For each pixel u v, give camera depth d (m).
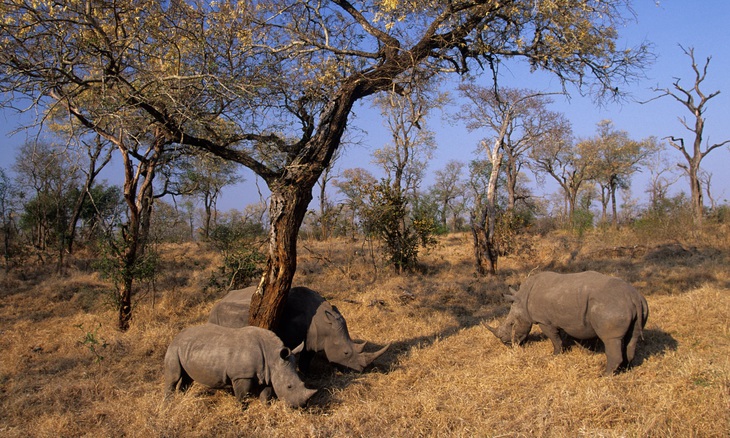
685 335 9.02
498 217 21.78
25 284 16.61
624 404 6.16
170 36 8.41
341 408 6.68
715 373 6.90
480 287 15.05
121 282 11.56
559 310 8.33
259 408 6.74
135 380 8.23
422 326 10.95
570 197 44.25
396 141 21.67
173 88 7.89
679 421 5.73
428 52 8.71
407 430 6.00
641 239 21.84
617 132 43.25
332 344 7.89
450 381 7.58
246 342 6.78
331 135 8.24
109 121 8.22
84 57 7.84
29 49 7.37
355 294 14.16
